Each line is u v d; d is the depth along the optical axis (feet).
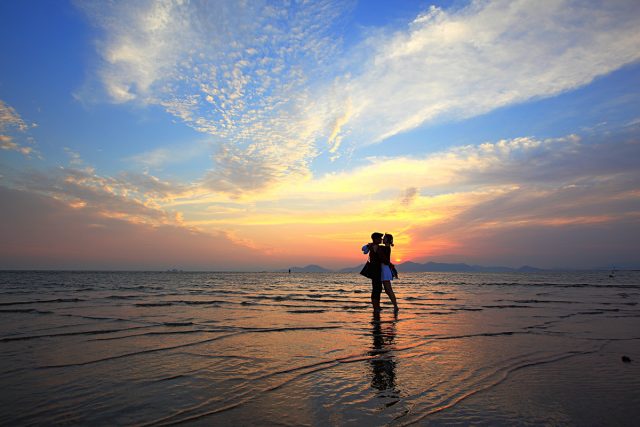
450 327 22.44
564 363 14.14
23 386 10.78
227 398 10.02
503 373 12.69
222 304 35.01
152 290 57.82
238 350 15.72
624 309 33.14
